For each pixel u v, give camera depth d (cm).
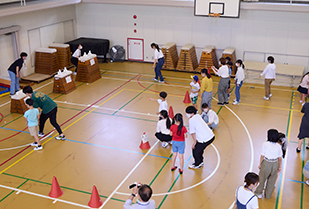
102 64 1677
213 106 1154
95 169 780
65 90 1257
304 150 858
